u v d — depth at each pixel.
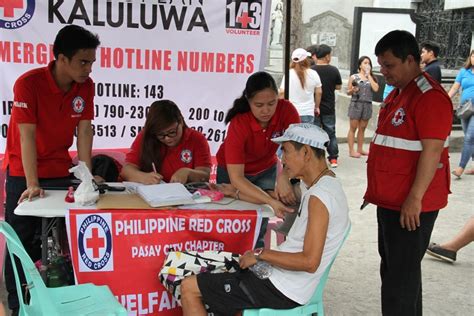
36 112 2.70
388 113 2.67
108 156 3.35
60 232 2.83
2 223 2.16
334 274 3.81
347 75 14.01
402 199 2.57
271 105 2.52
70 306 2.18
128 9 3.89
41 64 3.82
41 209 2.37
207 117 4.18
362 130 7.82
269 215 2.53
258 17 4.09
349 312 3.23
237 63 4.14
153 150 2.97
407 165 2.54
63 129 2.83
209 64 4.09
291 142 2.16
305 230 2.17
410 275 2.61
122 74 3.98
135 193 2.69
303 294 2.20
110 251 2.43
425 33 12.72
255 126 2.69
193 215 2.46
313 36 14.80
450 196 5.88
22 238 2.86
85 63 2.61
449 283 3.70
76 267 2.41
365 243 4.45
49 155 2.86
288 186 2.55
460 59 12.05
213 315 2.36
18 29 3.74
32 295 2.08
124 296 2.49
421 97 2.44
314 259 2.07
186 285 2.27
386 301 2.68
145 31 3.95
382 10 10.22
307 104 6.41
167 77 4.05
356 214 5.23
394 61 2.50
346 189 6.14
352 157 7.84
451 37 12.24
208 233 2.50
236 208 2.58
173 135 2.90
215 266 2.37
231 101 4.18
